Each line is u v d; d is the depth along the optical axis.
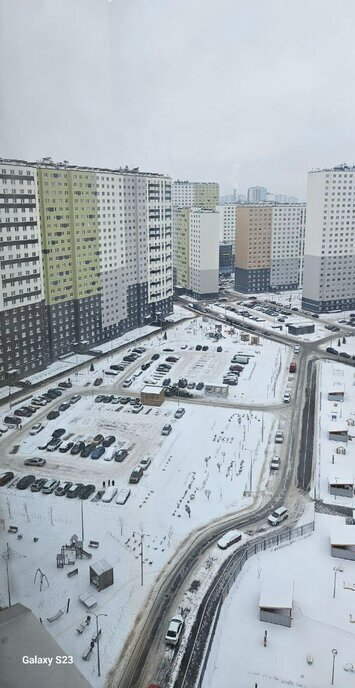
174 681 43.28
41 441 85.06
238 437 86.19
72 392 106.81
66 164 123.06
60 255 121.38
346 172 162.62
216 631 47.88
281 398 103.75
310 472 75.69
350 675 42.91
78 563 56.59
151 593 52.75
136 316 154.00
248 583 53.84
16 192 102.62
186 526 63.38
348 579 54.06
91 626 48.53
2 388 106.94
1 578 53.78
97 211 129.50
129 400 101.81
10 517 64.25
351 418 92.81
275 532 62.25
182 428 89.44
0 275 102.62
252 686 42.09
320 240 167.00
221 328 156.12
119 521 63.78
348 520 64.06
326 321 164.12
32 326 112.62
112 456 79.31
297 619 48.84
